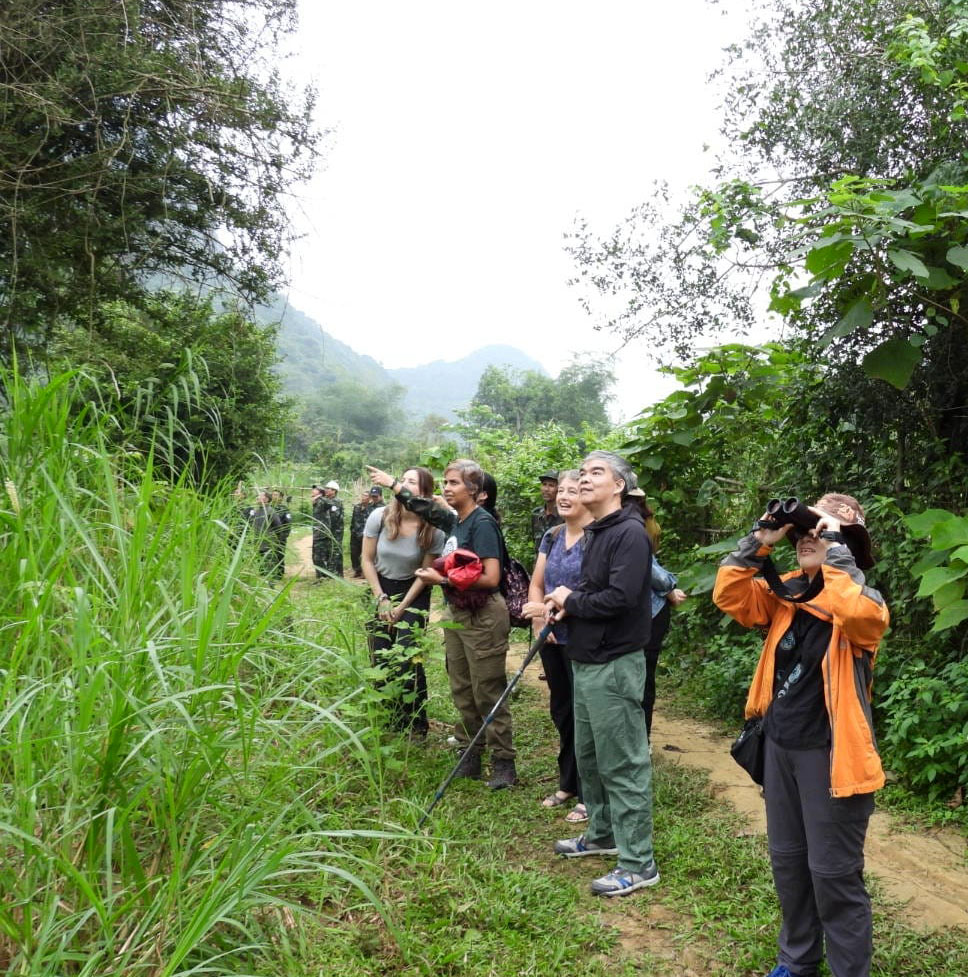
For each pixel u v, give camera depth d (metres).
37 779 2.30
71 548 2.98
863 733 2.52
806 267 4.71
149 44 8.06
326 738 3.56
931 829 4.16
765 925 3.11
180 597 2.96
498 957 2.87
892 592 5.39
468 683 4.73
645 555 3.44
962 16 5.23
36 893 2.18
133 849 2.26
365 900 3.06
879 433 5.79
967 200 4.57
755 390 6.71
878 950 2.99
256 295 9.30
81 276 8.36
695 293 7.33
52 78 7.32
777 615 2.81
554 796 4.44
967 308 5.04
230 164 8.59
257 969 2.48
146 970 2.24
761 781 2.84
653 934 3.14
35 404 3.26
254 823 2.63
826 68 6.65
